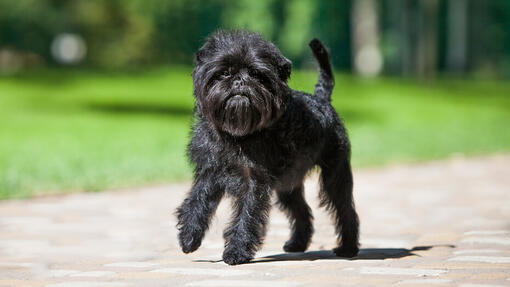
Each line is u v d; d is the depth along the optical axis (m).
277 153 5.97
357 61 55.94
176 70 53.38
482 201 10.25
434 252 6.48
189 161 6.21
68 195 10.92
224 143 5.93
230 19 53.75
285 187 6.38
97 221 8.66
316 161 6.50
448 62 72.06
